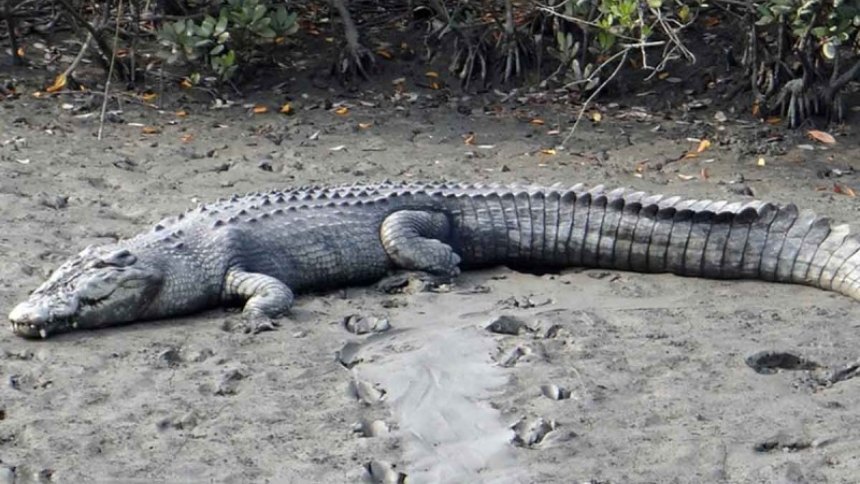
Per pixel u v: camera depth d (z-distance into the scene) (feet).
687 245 34.42
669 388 27.71
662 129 50.78
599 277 34.81
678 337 30.30
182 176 44.01
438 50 57.31
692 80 54.70
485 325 30.99
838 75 51.03
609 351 29.50
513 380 28.12
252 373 28.43
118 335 30.76
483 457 24.97
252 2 52.95
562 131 50.47
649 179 44.80
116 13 57.93
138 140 48.14
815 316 31.63
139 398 27.25
